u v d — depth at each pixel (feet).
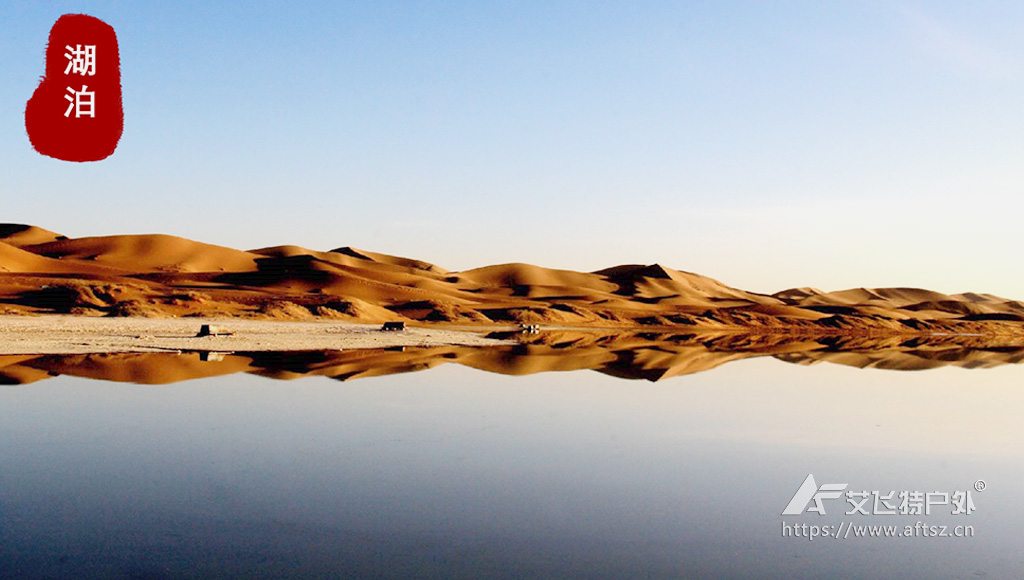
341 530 33.35
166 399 69.67
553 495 40.27
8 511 34.83
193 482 40.75
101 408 63.67
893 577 29.89
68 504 36.14
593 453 51.72
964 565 31.63
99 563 28.58
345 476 43.04
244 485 40.47
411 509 36.81
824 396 90.38
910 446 58.39
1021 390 106.11
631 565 30.01
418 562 29.58
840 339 331.98
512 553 30.89
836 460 52.16
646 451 53.11
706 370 124.77
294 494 38.93
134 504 36.45
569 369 116.98
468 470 45.34
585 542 32.68
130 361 102.58
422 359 124.67
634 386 94.94
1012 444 60.34
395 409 68.33
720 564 30.58
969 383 115.85
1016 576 30.35
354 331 214.69
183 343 135.74
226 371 94.79
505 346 174.50
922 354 208.13
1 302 261.85
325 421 60.70
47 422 56.90
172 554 29.78
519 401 76.89
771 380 110.01
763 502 40.52
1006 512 40.19
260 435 54.19
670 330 383.04
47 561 28.60
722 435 60.70
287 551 30.45
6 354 104.88
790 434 62.18
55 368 90.79
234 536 32.14
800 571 30.25
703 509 38.70
